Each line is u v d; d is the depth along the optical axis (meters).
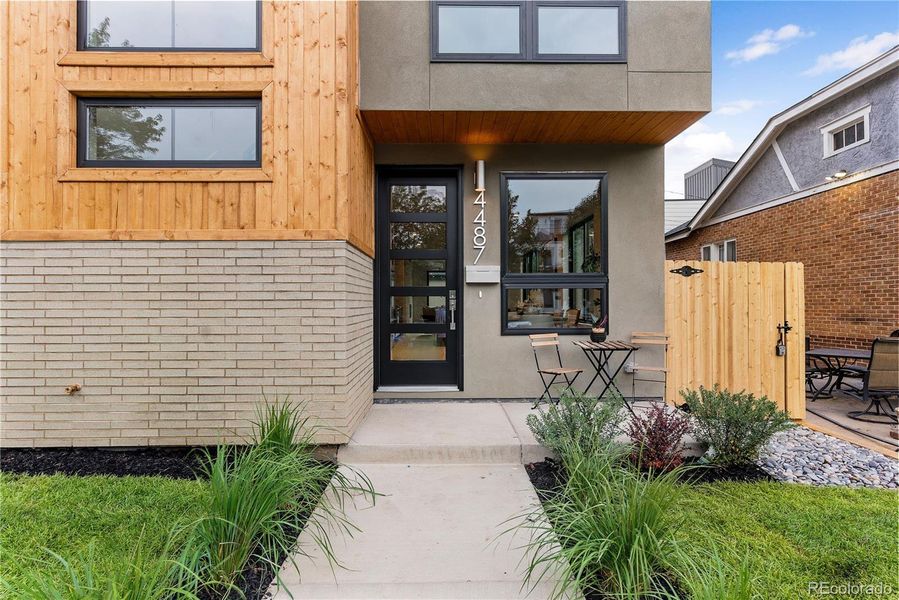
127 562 1.53
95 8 3.44
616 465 2.73
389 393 4.66
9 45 3.32
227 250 3.35
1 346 3.30
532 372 4.67
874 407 5.08
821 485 2.87
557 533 1.95
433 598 1.80
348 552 2.12
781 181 7.92
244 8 3.46
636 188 4.68
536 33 3.93
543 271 4.73
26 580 1.59
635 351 4.62
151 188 3.35
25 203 3.31
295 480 2.16
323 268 3.35
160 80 3.37
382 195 4.81
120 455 3.29
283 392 3.35
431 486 2.88
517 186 4.74
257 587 1.83
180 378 3.34
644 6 3.94
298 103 3.37
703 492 2.71
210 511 1.89
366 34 3.90
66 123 3.33
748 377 4.56
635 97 3.91
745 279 4.61
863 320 6.34
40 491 2.65
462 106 3.90
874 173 6.17
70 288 3.31
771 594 1.78
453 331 4.82
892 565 1.96
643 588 1.62
